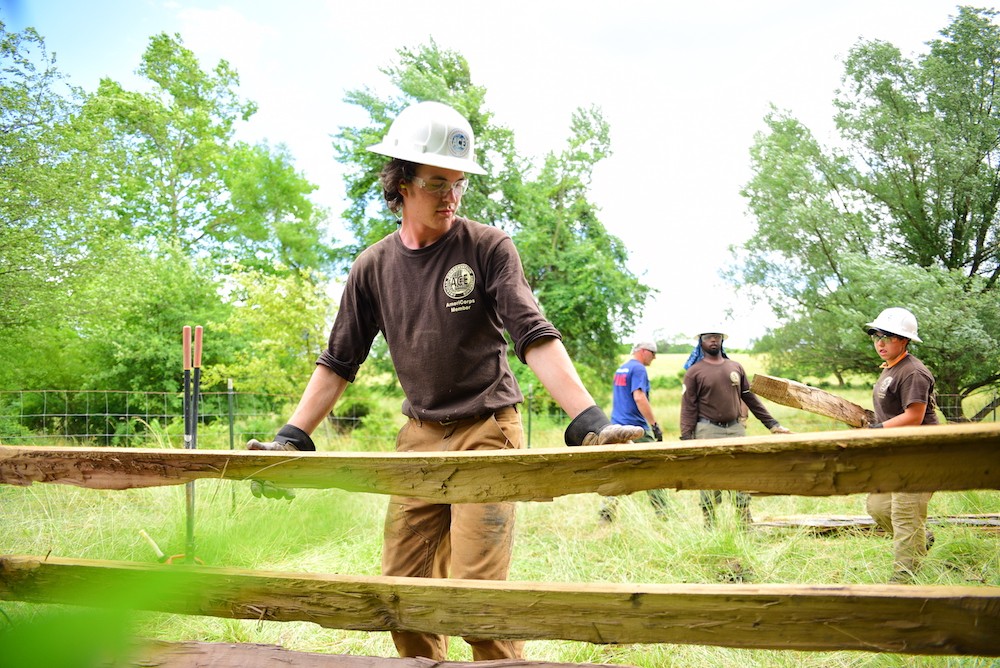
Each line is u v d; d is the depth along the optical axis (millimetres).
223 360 14797
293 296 12469
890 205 15492
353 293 2420
